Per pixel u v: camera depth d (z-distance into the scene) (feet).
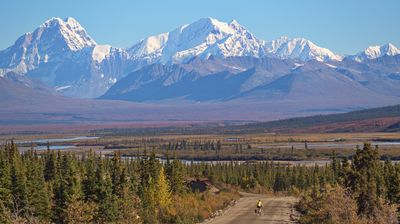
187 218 353.92
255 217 380.58
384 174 371.97
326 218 308.81
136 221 329.52
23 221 295.89
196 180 610.65
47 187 394.32
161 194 401.29
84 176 393.70
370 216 297.12
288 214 399.03
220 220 364.79
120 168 363.15
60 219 338.34
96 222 325.21
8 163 388.16
